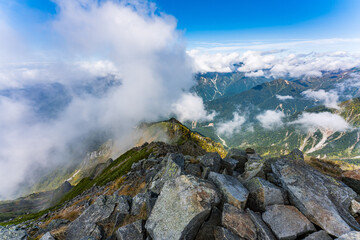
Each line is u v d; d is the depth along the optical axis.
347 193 18.25
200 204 17.47
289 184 19.27
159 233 16.31
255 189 19.33
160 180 27.48
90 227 22.14
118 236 18.61
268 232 15.23
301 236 15.57
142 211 22.33
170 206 18.16
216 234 16.33
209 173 24.14
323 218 15.82
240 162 32.84
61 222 29.44
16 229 21.48
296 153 23.91
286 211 17.09
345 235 12.73
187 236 16.02
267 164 23.52
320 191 18.16
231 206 17.73
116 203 24.72
